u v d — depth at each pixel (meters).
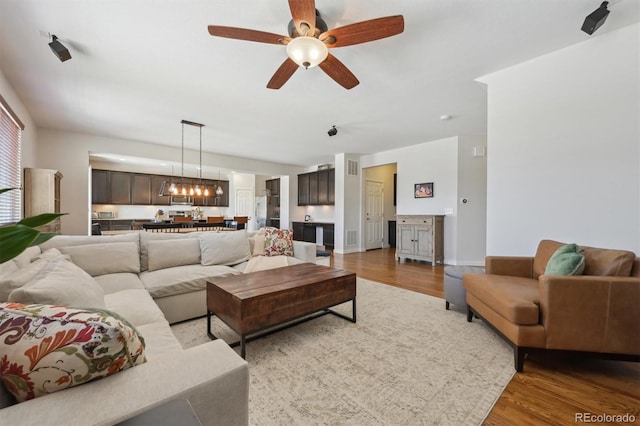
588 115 2.26
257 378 1.69
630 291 1.63
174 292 2.47
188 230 4.54
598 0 1.81
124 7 1.83
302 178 8.07
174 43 2.23
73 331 0.75
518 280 2.26
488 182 2.83
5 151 2.76
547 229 2.48
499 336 2.01
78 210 4.64
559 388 1.59
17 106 3.14
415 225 5.41
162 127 4.38
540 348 1.73
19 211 3.20
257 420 1.34
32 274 1.36
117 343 0.78
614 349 1.65
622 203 2.13
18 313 0.78
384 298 3.24
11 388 0.71
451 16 1.95
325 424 1.32
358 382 1.65
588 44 2.25
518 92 2.60
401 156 6.03
